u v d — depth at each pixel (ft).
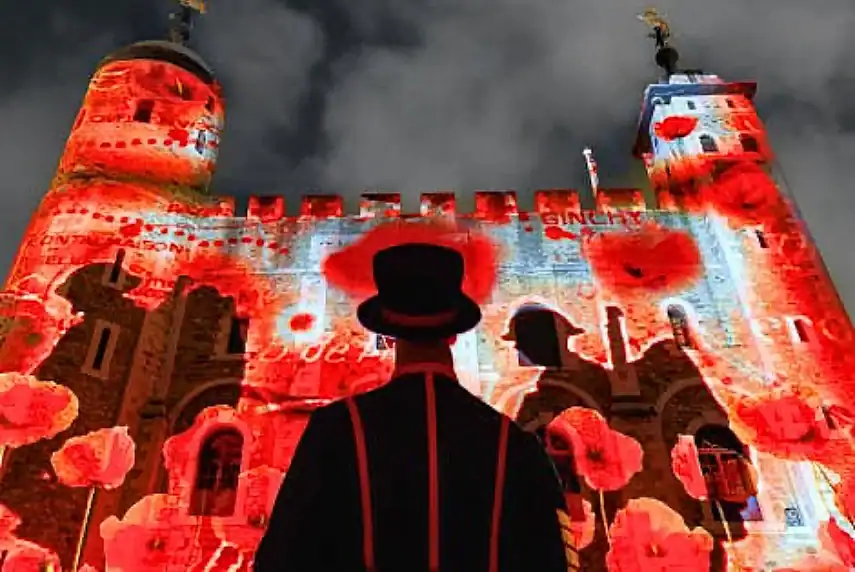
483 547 8.90
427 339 10.85
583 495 54.13
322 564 8.73
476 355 61.31
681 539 52.03
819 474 54.90
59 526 50.78
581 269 67.00
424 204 72.13
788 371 60.18
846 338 61.98
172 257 67.00
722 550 51.60
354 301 65.10
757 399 58.90
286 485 9.30
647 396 59.21
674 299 65.21
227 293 65.57
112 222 66.80
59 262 63.52
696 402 58.85
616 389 59.11
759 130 77.82
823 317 63.26
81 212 66.85
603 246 68.64
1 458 52.13
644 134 84.43
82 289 61.93
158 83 77.51
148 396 58.80
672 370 60.64
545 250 68.33
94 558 50.57
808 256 67.31
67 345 58.54
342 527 8.93
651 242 69.00
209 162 75.77
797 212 70.54
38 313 60.29
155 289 64.59
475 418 10.02
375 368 60.70
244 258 67.92
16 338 58.80
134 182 69.92
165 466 55.31
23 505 50.57
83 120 74.49
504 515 9.17
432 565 8.68
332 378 60.08
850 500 53.52
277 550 8.69
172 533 52.16
